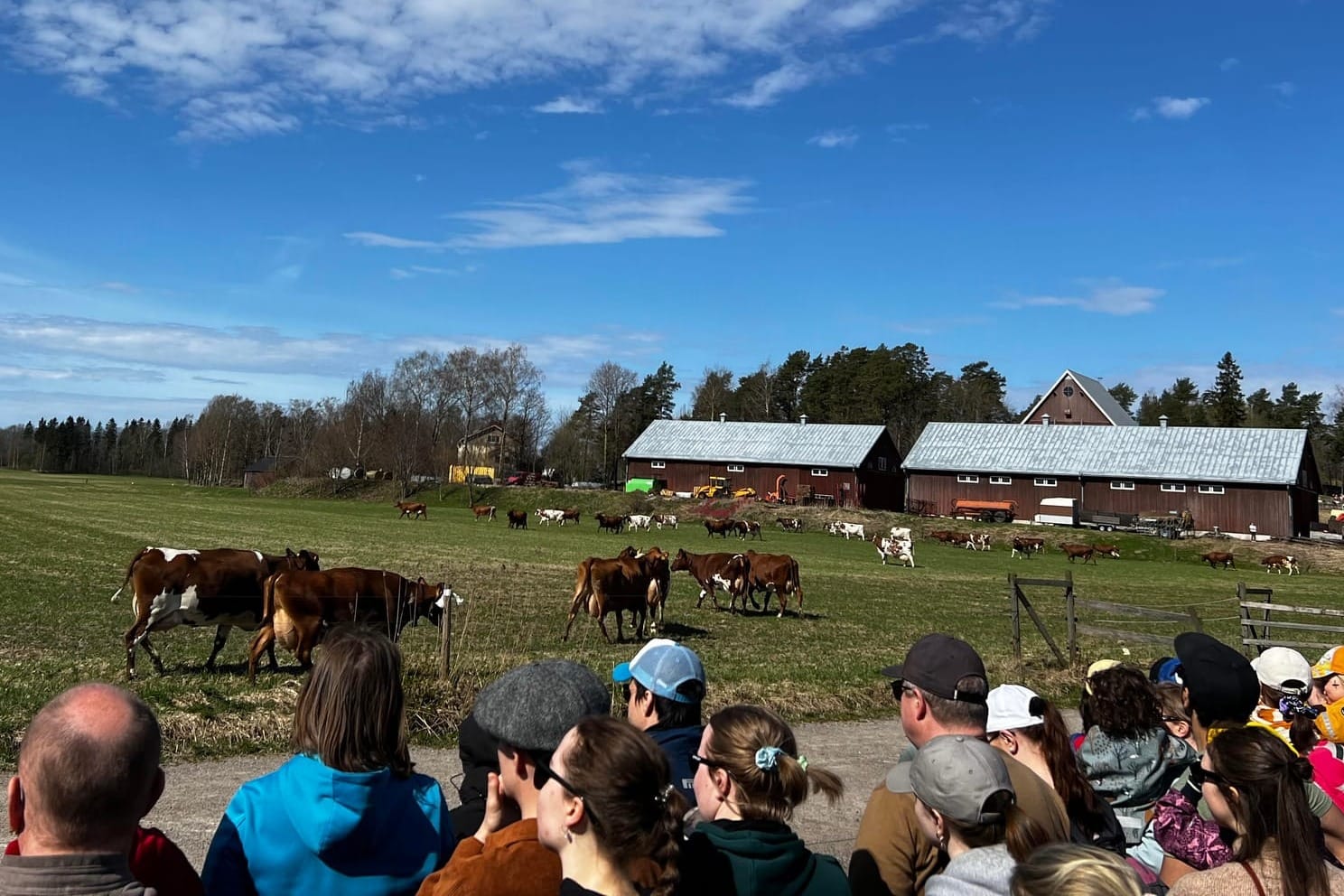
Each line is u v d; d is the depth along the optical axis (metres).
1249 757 3.87
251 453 160.25
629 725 3.13
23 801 2.88
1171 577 46.41
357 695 3.51
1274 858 3.78
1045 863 3.01
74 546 33.28
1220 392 149.00
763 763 3.57
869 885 4.05
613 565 19.86
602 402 133.88
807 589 32.56
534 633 19.94
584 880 2.99
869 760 11.50
